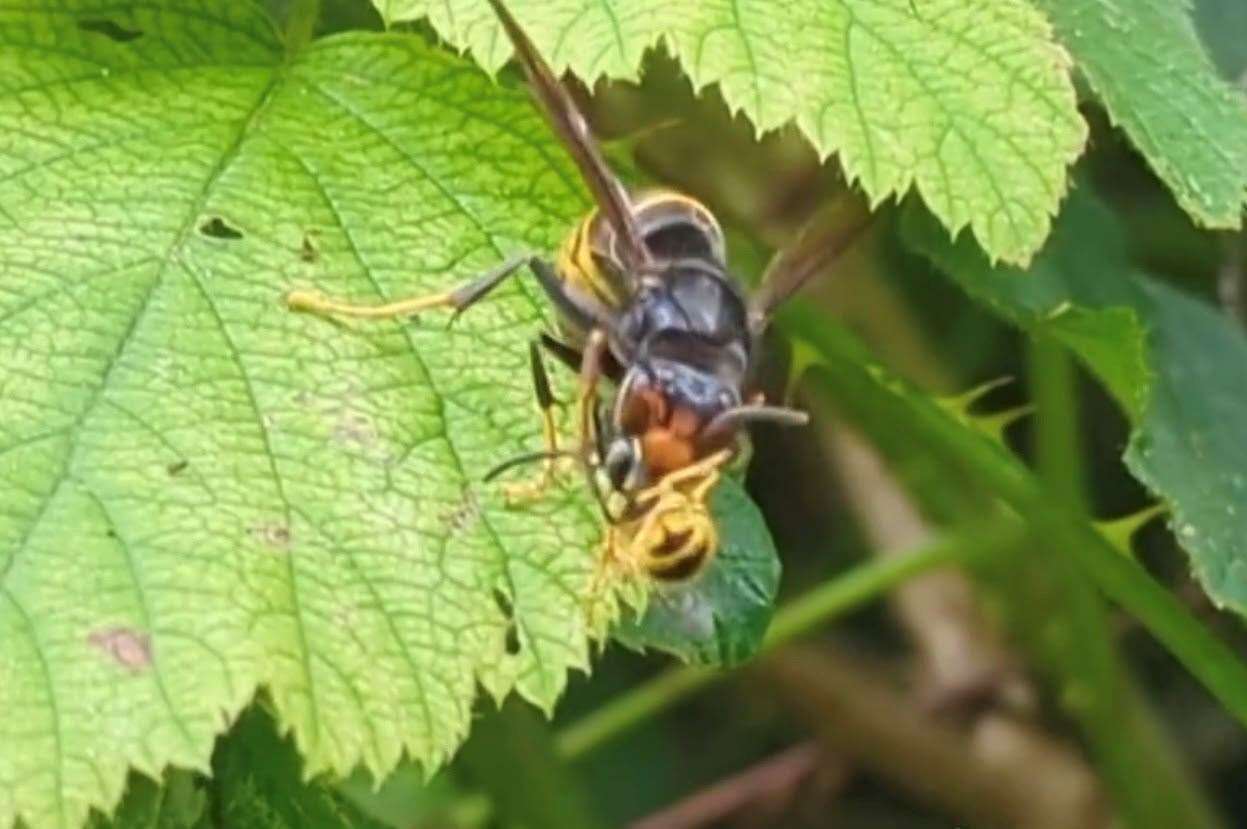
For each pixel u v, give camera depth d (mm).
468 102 195
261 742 196
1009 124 189
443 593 178
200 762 171
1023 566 268
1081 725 275
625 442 184
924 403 230
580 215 192
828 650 300
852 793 334
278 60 197
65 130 191
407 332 187
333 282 188
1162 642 231
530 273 190
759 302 197
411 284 188
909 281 297
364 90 196
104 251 186
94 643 173
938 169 187
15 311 183
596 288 190
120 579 175
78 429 180
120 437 180
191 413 181
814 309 228
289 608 176
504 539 181
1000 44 191
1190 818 268
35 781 170
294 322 186
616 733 281
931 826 333
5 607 174
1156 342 234
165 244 187
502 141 194
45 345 182
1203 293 286
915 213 219
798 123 187
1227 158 197
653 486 183
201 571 176
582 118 191
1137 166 289
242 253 188
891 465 270
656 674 316
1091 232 238
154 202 189
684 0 189
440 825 276
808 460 330
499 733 271
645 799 326
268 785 195
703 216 194
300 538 178
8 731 170
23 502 177
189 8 197
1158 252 288
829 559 331
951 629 298
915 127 188
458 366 186
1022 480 230
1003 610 273
